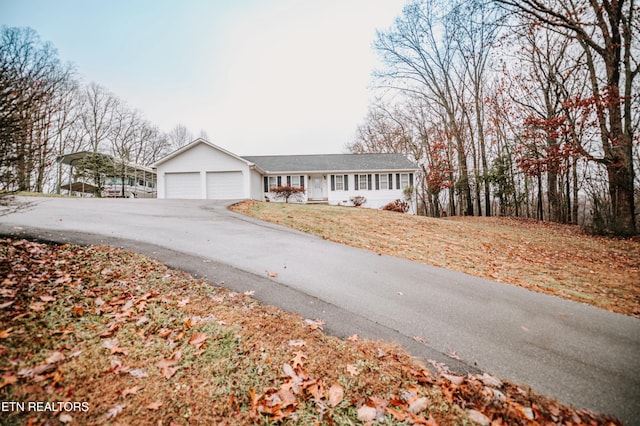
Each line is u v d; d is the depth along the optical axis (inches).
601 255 310.7
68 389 77.8
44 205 361.7
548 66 632.4
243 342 109.0
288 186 808.9
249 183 675.4
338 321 132.6
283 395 83.8
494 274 217.6
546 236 414.0
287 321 128.1
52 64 433.7
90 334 103.8
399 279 192.7
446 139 911.0
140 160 1518.2
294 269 197.5
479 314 147.6
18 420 67.2
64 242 204.1
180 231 272.7
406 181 843.4
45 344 94.3
